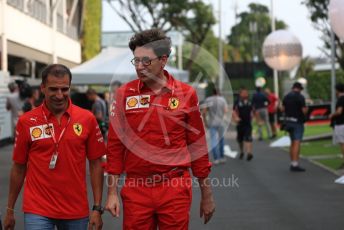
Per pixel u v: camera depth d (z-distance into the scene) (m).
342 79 35.53
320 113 33.28
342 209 8.95
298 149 13.54
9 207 4.76
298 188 11.02
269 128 24.23
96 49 43.03
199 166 4.50
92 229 4.71
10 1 22.64
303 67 65.06
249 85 48.25
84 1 40.00
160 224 4.43
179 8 39.81
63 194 4.48
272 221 8.14
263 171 13.67
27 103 11.84
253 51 78.31
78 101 16.08
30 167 4.53
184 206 4.41
